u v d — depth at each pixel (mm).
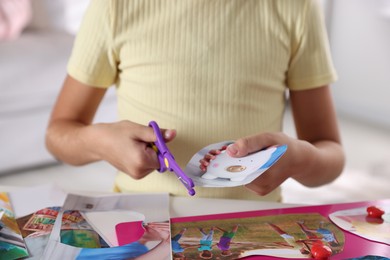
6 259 685
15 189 893
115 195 886
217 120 995
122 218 803
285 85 1079
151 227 776
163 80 996
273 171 836
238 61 991
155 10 995
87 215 810
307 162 903
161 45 993
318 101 1073
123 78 1044
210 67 988
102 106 2570
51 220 789
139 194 890
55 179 2404
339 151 1047
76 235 748
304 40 1021
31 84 2383
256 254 709
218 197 992
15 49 2406
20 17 2592
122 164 856
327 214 837
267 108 1032
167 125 1002
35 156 2467
